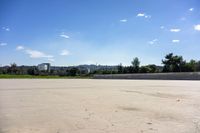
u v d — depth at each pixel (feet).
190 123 16.65
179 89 45.09
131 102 26.76
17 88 49.60
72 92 39.96
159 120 17.54
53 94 36.47
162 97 31.71
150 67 223.71
